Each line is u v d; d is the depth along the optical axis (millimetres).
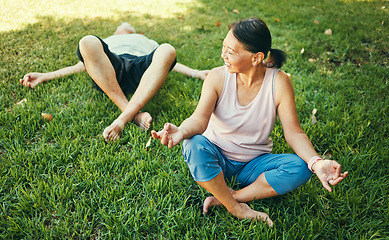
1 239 1715
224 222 1870
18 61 3451
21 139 2428
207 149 1687
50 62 3451
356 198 1954
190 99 3018
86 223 1812
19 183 2080
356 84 3213
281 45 4012
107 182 2105
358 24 4523
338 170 1496
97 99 2928
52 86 3088
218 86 1774
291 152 2361
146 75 2674
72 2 5238
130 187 2055
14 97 2928
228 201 1796
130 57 2934
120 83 2941
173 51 2750
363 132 2561
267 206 1963
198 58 3750
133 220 1842
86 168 2168
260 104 1757
